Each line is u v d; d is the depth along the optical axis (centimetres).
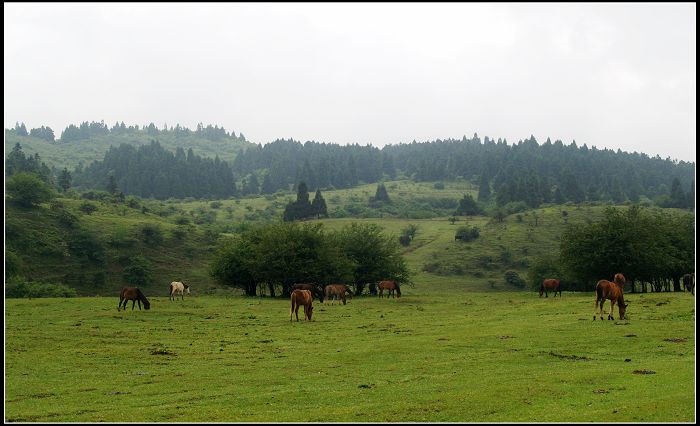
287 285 7725
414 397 1644
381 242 8975
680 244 7512
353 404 1588
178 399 1677
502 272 14775
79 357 2423
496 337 2906
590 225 7300
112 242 13012
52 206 14250
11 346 2688
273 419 1438
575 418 1387
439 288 13362
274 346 2769
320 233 8138
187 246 14138
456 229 19675
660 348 2441
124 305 4562
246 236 8388
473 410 1492
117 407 1588
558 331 3033
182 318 4144
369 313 4678
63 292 8988
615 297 3391
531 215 19562
